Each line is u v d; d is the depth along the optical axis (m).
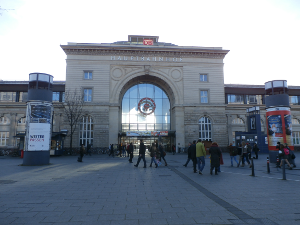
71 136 33.47
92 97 37.28
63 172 13.77
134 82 41.22
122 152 32.66
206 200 7.12
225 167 16.66
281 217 5.49
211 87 39.41
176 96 38.88
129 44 39.53
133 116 40.75
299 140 44.31
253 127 34.66
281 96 18.81
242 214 5.73
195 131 38.16
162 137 40.53
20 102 40.72
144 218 5.46
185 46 40.03
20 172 13.80
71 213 5.84
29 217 5.52
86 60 38.12
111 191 8.41
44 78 18.88
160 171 14.22
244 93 43.75
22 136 31.20
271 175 12.35
